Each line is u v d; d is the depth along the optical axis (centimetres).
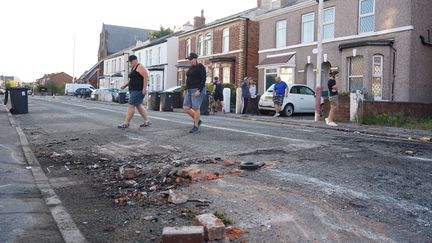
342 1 2262
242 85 2153
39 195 517
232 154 751
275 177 573
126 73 6100
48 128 1255
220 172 605
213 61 3253
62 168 688
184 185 543
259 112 2130
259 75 2914
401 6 1955
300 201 469
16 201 488
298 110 2094
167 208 459
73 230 394
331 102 1430
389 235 380
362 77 2086
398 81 1975
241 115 1989
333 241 367
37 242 367
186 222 414
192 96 1067
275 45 2816
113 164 704
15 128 1215
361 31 2177
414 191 509
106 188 556
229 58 3180
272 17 2828
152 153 787
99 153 808
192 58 1057
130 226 410
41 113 1903
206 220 383
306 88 2153
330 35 2356
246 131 1110
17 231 391
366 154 750
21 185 562
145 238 379
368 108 1537
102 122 1409
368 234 382
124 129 1162
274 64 2681
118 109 2331
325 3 2366
